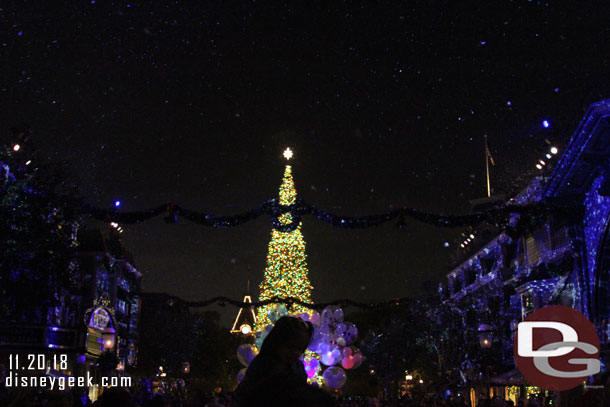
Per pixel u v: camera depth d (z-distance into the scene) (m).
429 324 44.19
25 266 18.91
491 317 38.16
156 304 56.72
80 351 37.59
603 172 22.75
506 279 38.47
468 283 49.31
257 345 20.62
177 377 59.50
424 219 18.86
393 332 59.66
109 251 48.00
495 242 41.66
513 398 37.56
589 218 24.92
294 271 57.72
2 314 20.50
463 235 51.56
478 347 38.50
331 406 2.06
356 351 20.81
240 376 17.09
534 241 32.78
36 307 20.14
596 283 24.69
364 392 66.50
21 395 5.16
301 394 2.07
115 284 49.91
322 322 21.27
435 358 48.94
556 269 27.19
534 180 31.00
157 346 55.31
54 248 19.19
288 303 31.02
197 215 18.62
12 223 18.30
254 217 18.58
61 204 18.83
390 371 59.09
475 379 39.31
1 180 18.47
